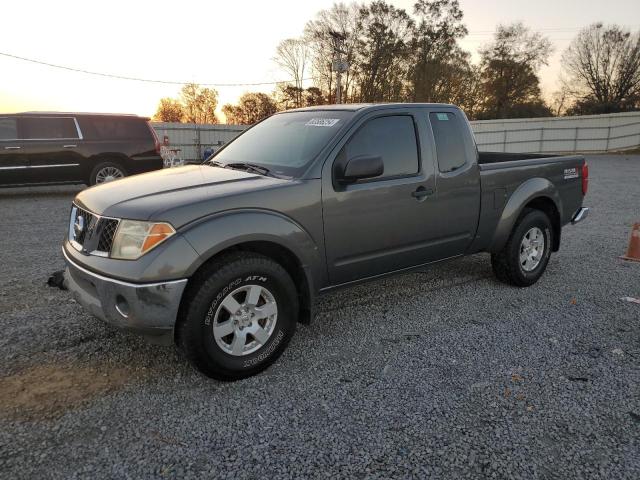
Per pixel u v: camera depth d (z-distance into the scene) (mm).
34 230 7477
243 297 3150
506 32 54344
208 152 5082
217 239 2896
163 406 2848
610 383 3146
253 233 3039
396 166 3879
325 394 3002
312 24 53000
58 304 4344
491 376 3230
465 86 54375
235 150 4262
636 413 2822
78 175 10977
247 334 3154
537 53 54438
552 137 33844
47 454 2414
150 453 2441
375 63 52406
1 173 10250
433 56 52219
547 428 2678
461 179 4277
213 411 2807
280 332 3281
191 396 2961
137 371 3238
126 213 2891
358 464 2385
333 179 3490
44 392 2957
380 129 3838
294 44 54438
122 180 3678
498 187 4605
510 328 4008
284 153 3752
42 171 10594
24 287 4781
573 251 6625
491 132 35281
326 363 3398
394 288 4992
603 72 54594
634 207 10352
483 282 5203
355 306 4484
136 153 11453
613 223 8633
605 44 53625
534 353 3564
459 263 5926
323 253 3486
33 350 3480
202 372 3037
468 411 2832
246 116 63500
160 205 2906
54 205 9977
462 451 2482
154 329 2801
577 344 3717
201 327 2914
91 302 2986
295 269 3451
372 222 3713
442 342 3740
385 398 2963
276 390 3043
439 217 4168
